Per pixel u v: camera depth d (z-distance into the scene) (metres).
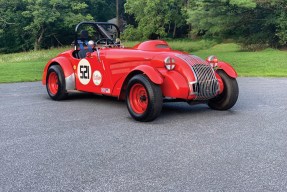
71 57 7.09
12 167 3.39
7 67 16.09
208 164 3.41
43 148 3.96
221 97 5.98
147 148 3.93
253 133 4.52
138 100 5.39
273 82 10.19
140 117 5.22
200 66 5.49
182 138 4.32
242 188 2.88
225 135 4.43
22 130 4.75
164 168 3.32
